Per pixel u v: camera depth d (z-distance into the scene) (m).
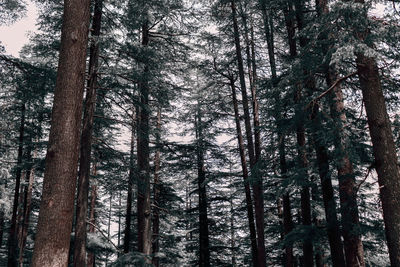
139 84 11.77
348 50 5.77
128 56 11.80
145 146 14.27
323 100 9.07
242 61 16.89
